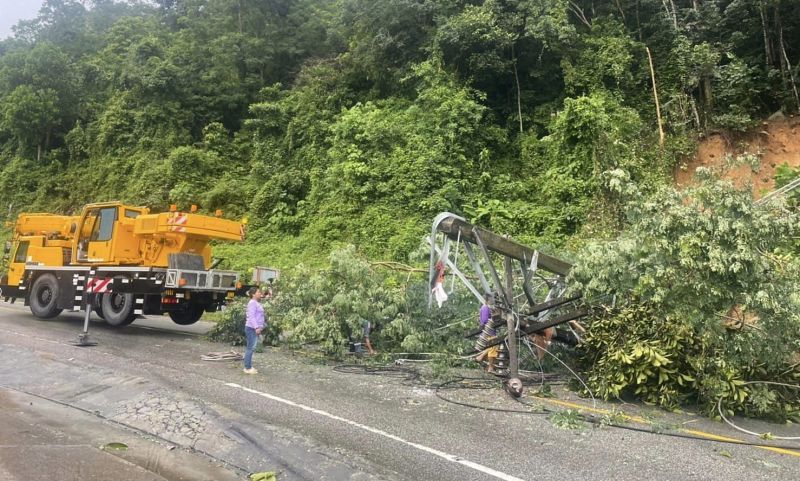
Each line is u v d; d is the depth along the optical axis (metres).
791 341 6.93
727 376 6.98
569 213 17.77
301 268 11.21
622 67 19.66
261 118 27.84
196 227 12.98
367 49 24.55
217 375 8.47
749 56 20.39
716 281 6.61
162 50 32.81
